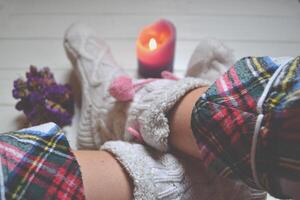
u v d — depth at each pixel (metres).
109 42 0.84
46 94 0.67
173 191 0.47
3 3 0.89
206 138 0.43
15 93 0.67
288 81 0.37
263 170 0.38
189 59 0.78
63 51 0.82
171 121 0.50
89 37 0.74
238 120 0.39
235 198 0.51
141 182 0.45
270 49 0.82
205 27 0.86
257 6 0.91
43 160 0.41
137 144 0.52
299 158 0.35
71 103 0.72
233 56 0.69
